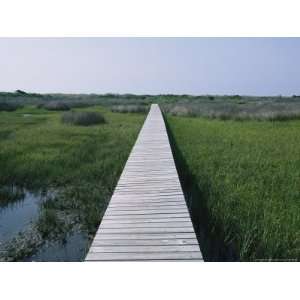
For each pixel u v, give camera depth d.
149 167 6.72
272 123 18.16
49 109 31.19
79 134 13.91
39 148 10.71
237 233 4.73
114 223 3.99
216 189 6.44
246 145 11.06
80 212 6.14
